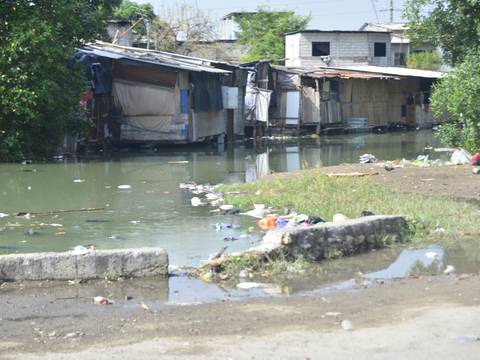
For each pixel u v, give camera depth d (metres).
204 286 6.62
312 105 32.69
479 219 9.59
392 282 6.68
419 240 8.58
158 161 19.81
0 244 8.88
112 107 23.75
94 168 17.67
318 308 5.71
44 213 11.11
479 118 16.69
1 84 17.41
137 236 9.38
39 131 19.56
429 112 39.06
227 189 13.44
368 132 35.53
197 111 25.27
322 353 4.49
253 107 30.22
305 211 10.59
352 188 12.59
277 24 48.59
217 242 8.95
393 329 4.98
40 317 5.58
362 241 8.11
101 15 20.16
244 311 5.66
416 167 16.14
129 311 5.74
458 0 17.98
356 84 35.62
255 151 24.05
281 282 6.77
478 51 16.92
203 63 27.45
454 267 7.36
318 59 42.69
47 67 17.92
